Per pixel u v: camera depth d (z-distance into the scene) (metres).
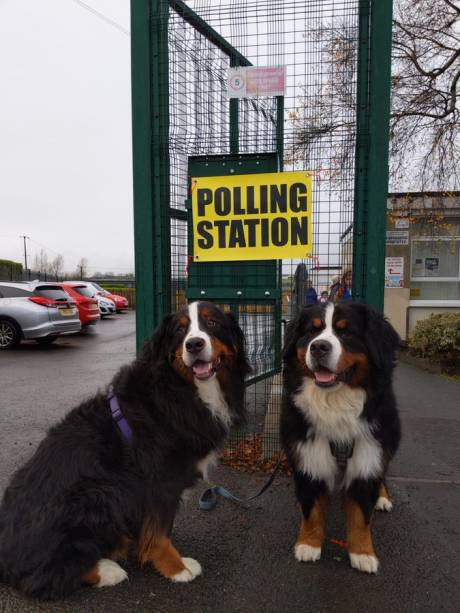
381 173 3.78
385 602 2.46
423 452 4.71
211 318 2.93
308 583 2.62
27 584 2.36
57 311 12.32
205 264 4.23
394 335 2.94
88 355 11.07
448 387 7.55
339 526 3.26
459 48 10.09
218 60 4.54
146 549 2.63
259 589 2.57
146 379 2.82
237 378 3.10
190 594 2.53
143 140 4.11
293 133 4.36
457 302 11.48
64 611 2.38
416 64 10.28
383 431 2.89
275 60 4.06
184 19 4.10
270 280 4.11
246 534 3.14
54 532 2.35
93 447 2.54
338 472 2.90
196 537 3.11
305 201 3.91
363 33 3.74
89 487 2.43
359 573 2.70
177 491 2.72
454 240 11.49
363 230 3.89
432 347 8.82
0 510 2.55
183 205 4.44
